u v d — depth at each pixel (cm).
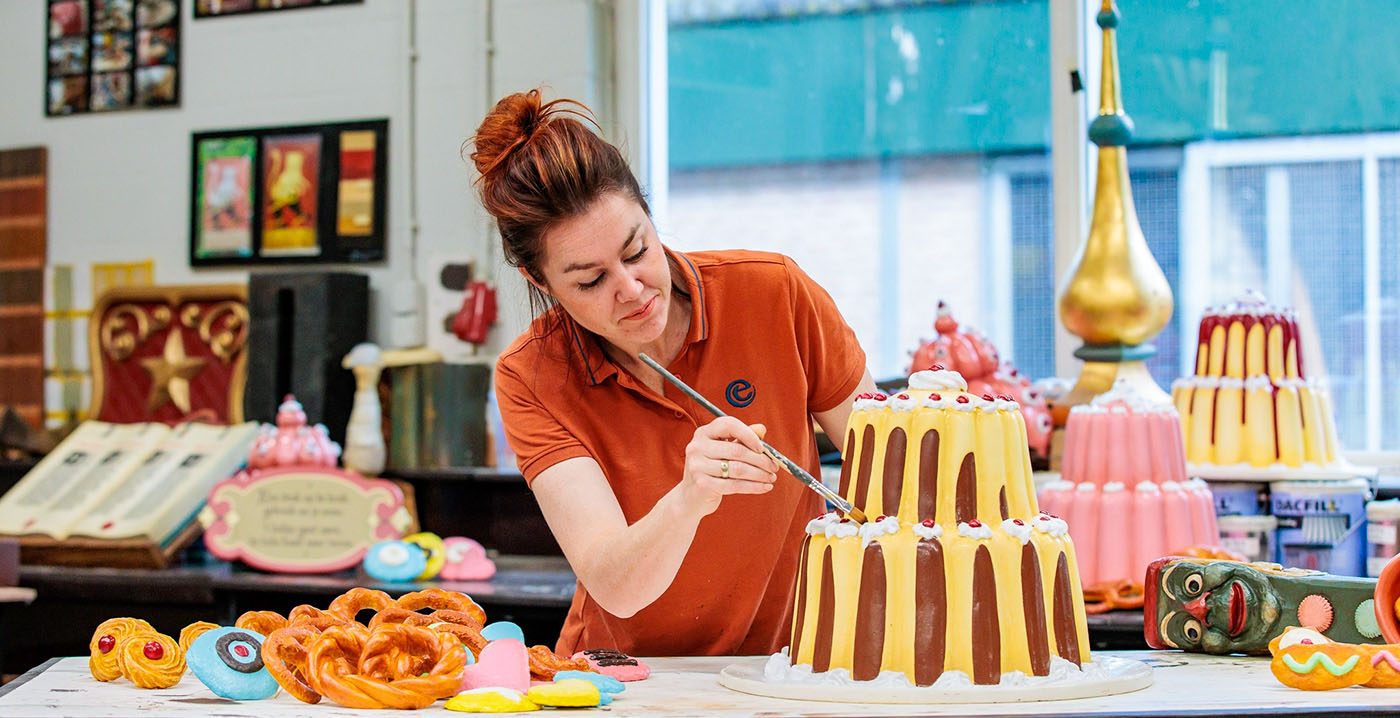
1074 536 222
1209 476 238
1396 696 122
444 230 335
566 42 329
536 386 155
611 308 139
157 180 356
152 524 284
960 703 119
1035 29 332
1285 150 306
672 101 360
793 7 356
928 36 346
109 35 360
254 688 127
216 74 354
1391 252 300
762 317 158
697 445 129
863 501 131
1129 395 227
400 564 269
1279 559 232
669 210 359
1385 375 300
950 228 346
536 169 134
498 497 308
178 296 338
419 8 338
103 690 133
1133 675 129
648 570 134
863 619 125
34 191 362
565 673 130
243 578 269
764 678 132
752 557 161
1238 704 117
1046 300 334
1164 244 313
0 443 328
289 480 286
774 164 360
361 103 343
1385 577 140
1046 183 332
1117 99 264
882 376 355
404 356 313
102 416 343
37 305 360
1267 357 242
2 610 255
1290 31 305
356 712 120
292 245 344
